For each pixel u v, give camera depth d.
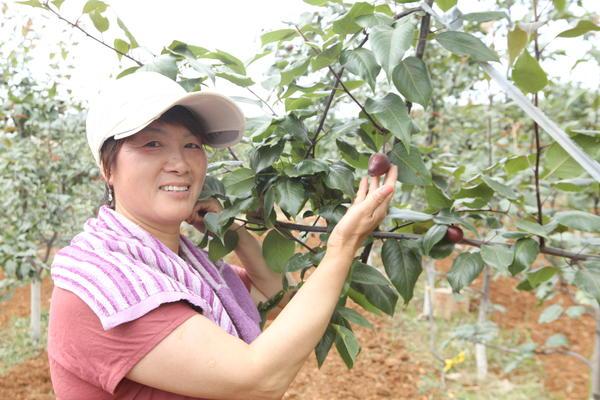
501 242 1.21
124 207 1.17
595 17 1.55
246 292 1.47
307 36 1.47
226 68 1.44
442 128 4.18
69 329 0.98
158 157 1.11
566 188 1.36
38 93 4.50
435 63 3.86
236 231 1.50
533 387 4.20
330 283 1.03
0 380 4.46
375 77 1.04
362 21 1.06
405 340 5.29
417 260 1.25
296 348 0.96
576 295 2.76
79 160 4.77
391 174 1.14
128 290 0.95
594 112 3.08
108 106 1.07
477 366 4.42
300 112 1.31
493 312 5.79
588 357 4.75
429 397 4.20
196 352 0.93
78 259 1.03
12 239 4.05
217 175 1.61
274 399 0.96
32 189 4.23
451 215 1.22
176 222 1.18
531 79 1.05
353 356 1.14
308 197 1.33
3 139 4.12
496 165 1.40
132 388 1.01
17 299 6.79
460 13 1.16
